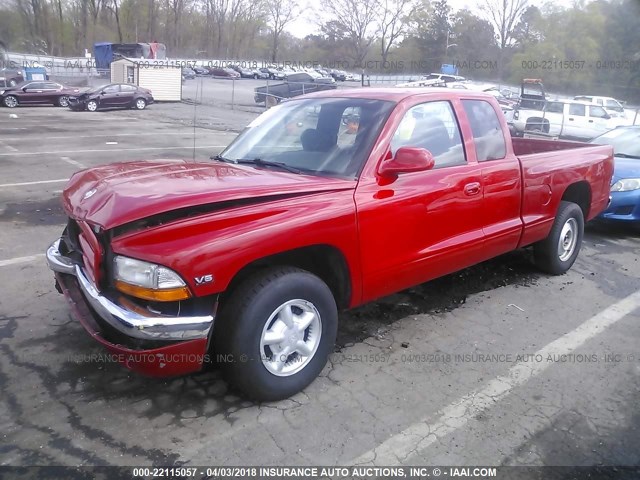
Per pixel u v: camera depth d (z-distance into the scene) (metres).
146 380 3.56
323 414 3.27
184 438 3.03
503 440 3.10
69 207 3.43
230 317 3.10
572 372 3.84
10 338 4.04
